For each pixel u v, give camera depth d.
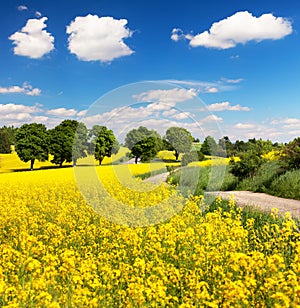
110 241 8.77
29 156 51.81
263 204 14.04
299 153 19.62
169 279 5.85
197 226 8.51
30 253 6.97
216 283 5.67
